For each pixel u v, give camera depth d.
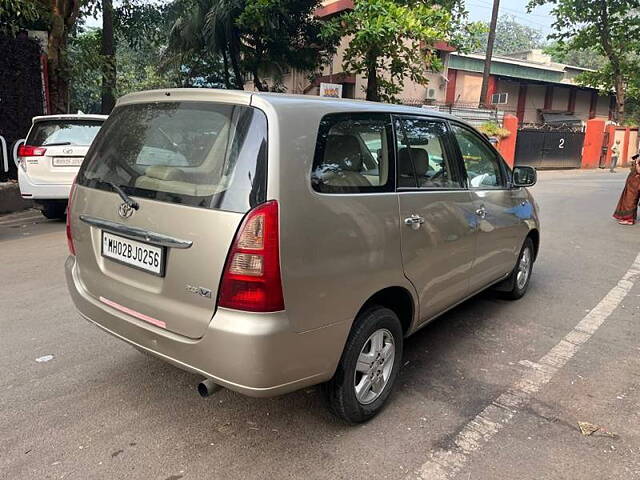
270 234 2.39
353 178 2.87
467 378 3.69
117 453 2.77
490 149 4.53
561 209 11.55
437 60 13.62
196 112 2.78
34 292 5.21
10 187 9.61
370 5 12.59
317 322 2.61
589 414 3.26
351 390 2.92
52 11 11.12
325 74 19.55
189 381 3.53
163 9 16.91
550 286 5.86
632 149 28.61
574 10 26.56
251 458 2.76
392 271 3.06
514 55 40.53
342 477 2.63
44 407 3.18
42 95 11.02
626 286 5.90
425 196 3.38
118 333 2.96
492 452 2.86
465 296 4.11
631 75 27.77
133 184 2.88
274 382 2.47
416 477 2.64
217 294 2.46
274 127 2.50
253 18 14.49
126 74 24.56
